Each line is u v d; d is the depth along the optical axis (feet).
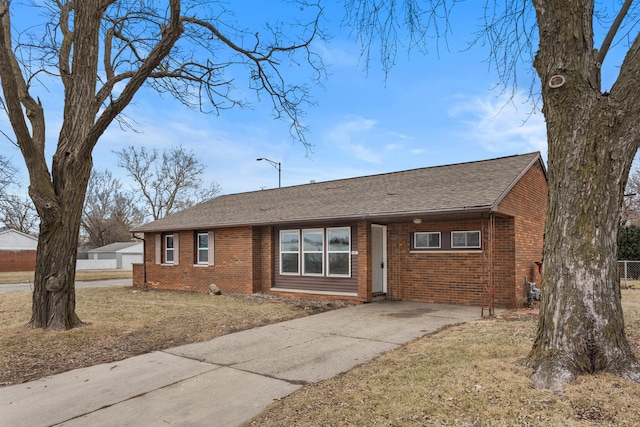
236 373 18.76
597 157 15.02
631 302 36.09
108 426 13.47
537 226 41.98
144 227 60.13
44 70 29.50
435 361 18.42
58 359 21.24
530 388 14.28
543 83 16.22
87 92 28.48
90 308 35.63
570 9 15.40
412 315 32.09
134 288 59.77
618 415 12.05
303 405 14.48
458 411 13.05
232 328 28.58
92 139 27.17
